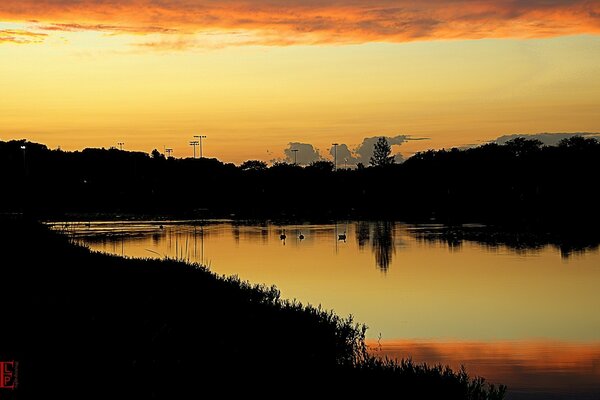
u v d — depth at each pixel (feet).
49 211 555.28
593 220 392.27
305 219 467.93
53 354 64.13
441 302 133.28
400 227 364.58
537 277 170.71
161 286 117.08
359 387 61.31
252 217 499.10
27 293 103.76
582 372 81.82
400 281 162.71
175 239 295.48
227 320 87.61
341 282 158.92
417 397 59.77
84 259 164.66
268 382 60.34
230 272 178.09
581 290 149.18
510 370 82.89
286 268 188.75
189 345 71.36
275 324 86.63
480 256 219.20
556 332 106.73
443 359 87.66
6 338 71.10
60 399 50.42
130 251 235.20
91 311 88.28
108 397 51.31
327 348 79.56
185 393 54.54
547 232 316.19
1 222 325.01
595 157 579.48
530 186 588.91
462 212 510.17
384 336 100.83
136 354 65.10
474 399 63.77
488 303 132.16
